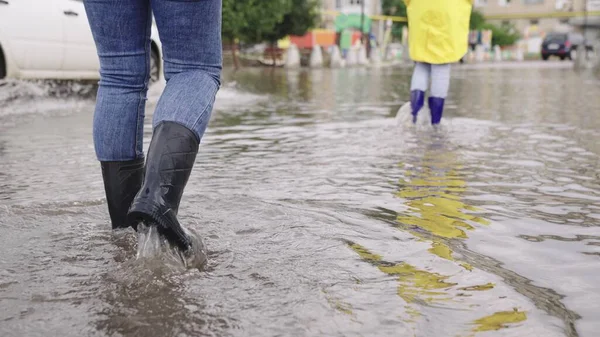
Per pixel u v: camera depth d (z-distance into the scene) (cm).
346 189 272
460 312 137
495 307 140
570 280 161
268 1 2100
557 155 371
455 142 427
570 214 231
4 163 347
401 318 133
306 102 796
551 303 145
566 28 5431
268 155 376
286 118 599
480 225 213
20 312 136
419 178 300
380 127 515
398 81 1387
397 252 177
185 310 136
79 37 717
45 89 702
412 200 251
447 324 131
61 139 450
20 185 282
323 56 2847
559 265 173
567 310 141
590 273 167
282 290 147
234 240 187
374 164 341
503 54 4594
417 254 176
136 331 127
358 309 137
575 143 421
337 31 3209
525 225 214
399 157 364
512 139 441
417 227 209
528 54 5403
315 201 247
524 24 5591
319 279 155
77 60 717
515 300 144
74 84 753
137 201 164
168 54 191
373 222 211
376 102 795
